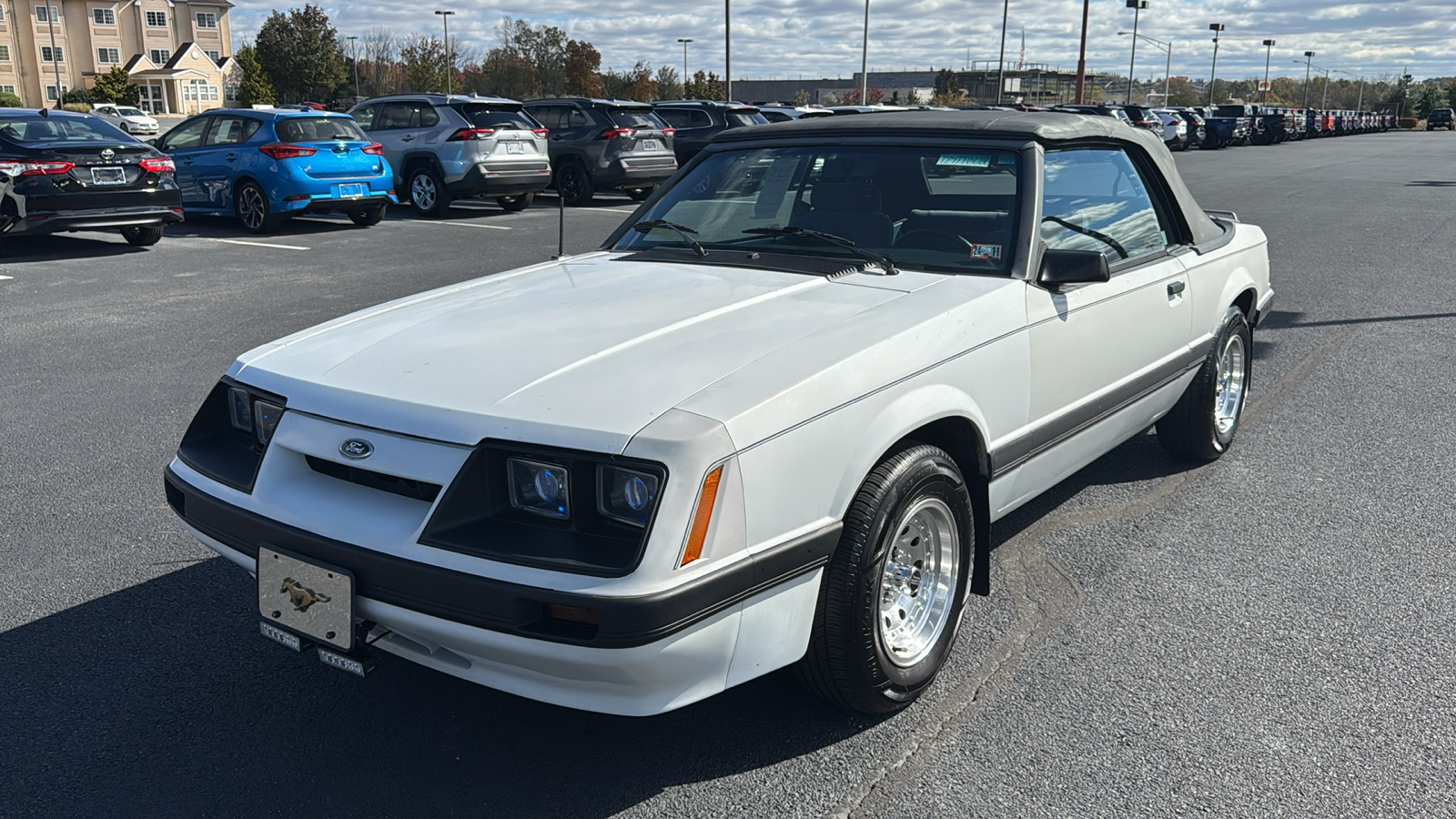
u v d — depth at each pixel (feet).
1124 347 12.71
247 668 10.71
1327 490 15.58
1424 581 12.54
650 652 7.30
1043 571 12.86
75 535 13.96
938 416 9.38
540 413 7.73
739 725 9.63
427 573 7.55
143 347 24.50
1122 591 12.34
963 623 11.56
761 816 8.40
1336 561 13.12
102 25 298.35
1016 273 10.89
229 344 24.75
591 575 7.25
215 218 51.78
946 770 8.94
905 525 9.19
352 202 46.47
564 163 60.44
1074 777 8.82
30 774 8.96
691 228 12.64
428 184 52.85
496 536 7.57
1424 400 20.33
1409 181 77.05
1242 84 515.09
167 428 18.54
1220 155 122.83
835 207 12.09
